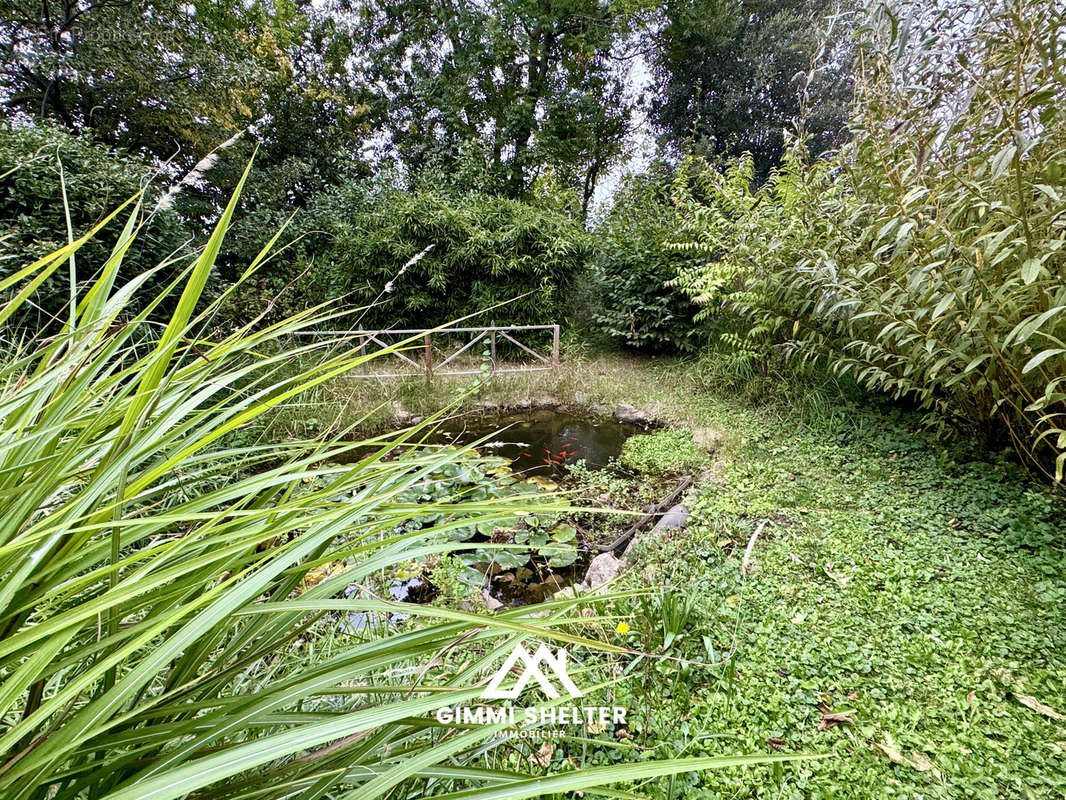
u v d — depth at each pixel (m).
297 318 0.70
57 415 0.55
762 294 3.46
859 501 2.25
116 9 5.73
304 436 3.28
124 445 0.51
